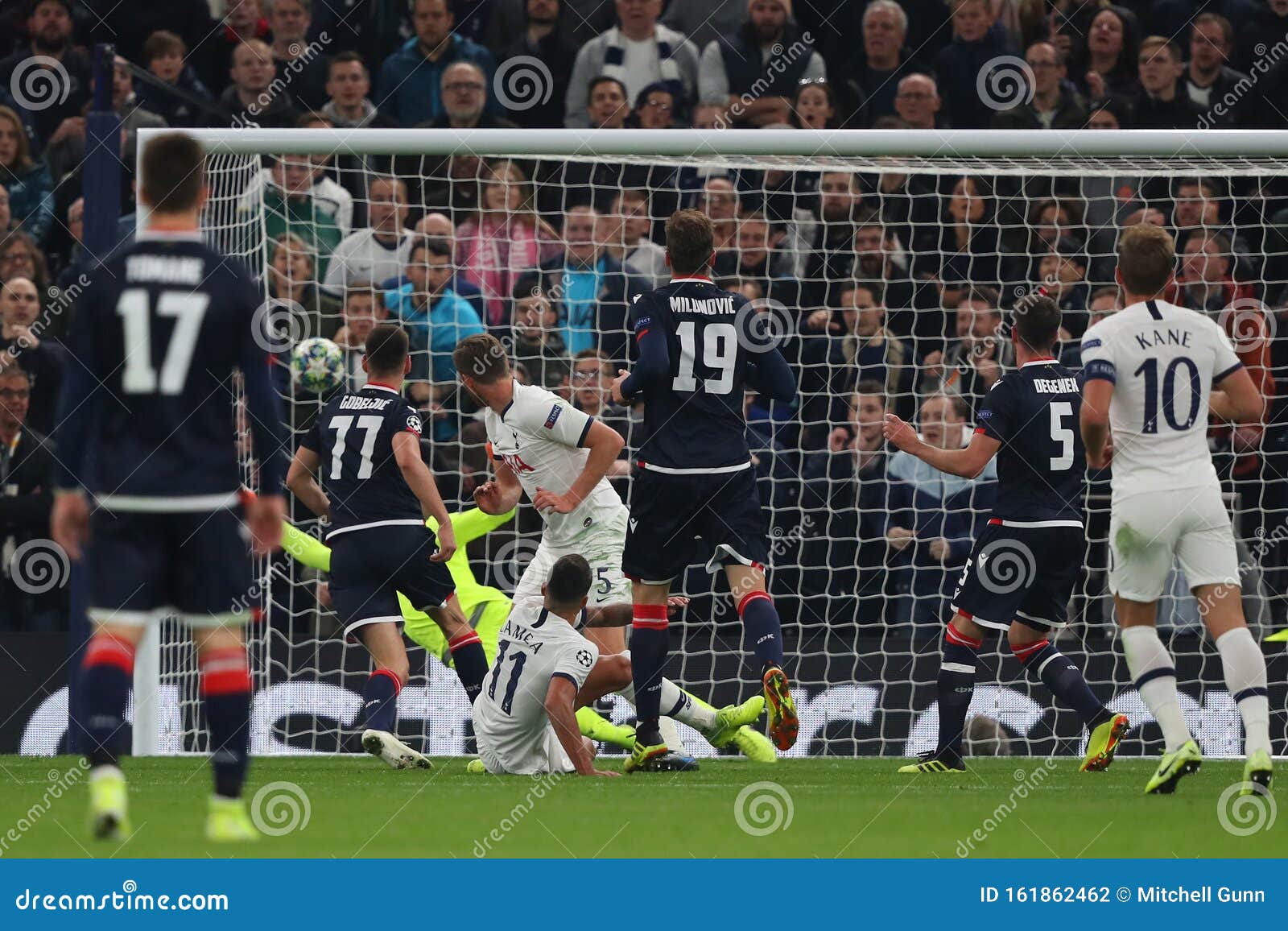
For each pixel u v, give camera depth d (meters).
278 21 39.84
